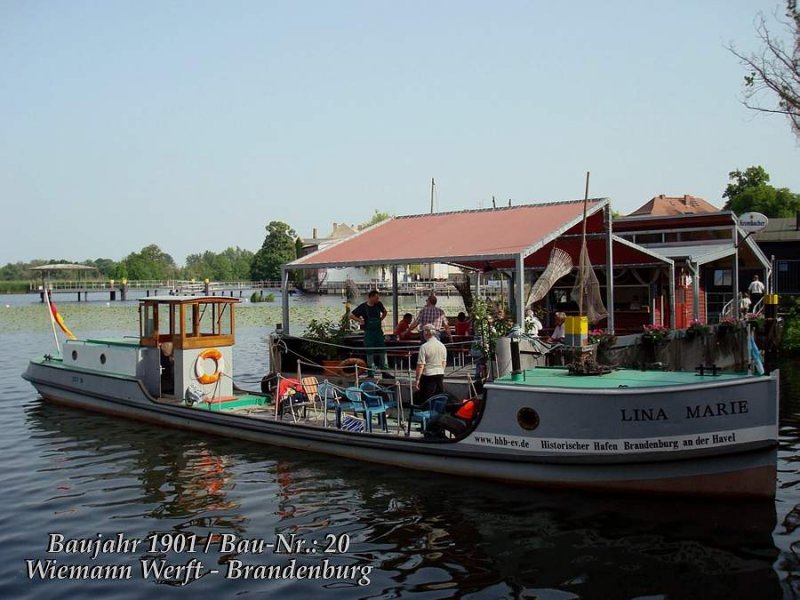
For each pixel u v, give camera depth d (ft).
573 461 31.37
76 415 52.47
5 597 23.98
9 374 76.59
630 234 87.61
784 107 75.41
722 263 99.04
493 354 40.06
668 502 30.86
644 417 30.09
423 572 25.34
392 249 49.96
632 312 73.67
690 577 24.45
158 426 48.26
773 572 24.68
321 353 51.26
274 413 44.98
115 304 241.96
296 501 32.63
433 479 34.99
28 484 36.04
